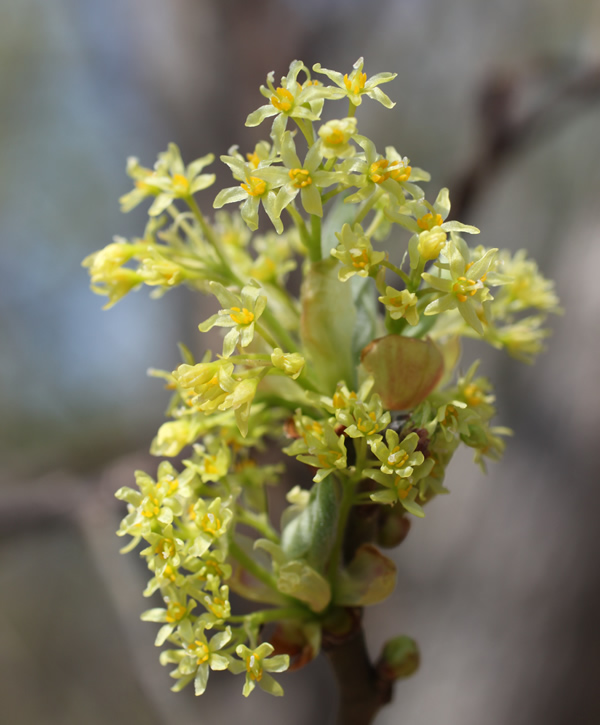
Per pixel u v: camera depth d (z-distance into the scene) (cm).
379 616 39
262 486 20
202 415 19
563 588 31
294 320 21
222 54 36
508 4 47
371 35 45
